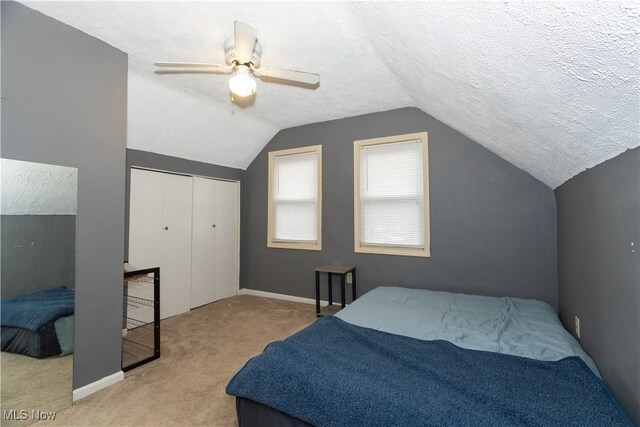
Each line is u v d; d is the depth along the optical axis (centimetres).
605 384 131
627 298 114
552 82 95
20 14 166
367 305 243
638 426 106
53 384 175
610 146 113
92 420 168
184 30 197
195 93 299
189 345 268
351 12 175
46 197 176
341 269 343
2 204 160
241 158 429
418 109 332
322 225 386
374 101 322
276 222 426
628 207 111
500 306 238
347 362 144
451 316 214
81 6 172
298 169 410
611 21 59
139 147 319
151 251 333
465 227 306
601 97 85
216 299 409
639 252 104
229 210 434
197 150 371
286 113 359
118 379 207
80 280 190
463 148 308
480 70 124
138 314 316
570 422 101
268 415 138
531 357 148
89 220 195
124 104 218
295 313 353
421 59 166
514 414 106
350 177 369
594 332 154
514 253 285
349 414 118
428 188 323
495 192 294
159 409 178
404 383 126
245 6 174
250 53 188
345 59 235
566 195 217
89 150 196
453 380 127
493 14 83
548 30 74
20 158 166
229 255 432
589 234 161
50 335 176
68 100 186
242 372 149
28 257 169
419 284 327
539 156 192
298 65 245
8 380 162
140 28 194
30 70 170
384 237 350
